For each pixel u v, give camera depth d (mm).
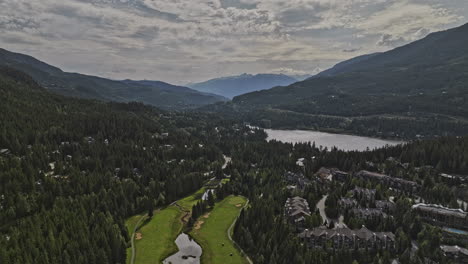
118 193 165875
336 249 120750
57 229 119500
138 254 125688
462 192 174125
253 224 135500
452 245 122500
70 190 158875
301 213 144125
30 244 102375
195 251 130000
